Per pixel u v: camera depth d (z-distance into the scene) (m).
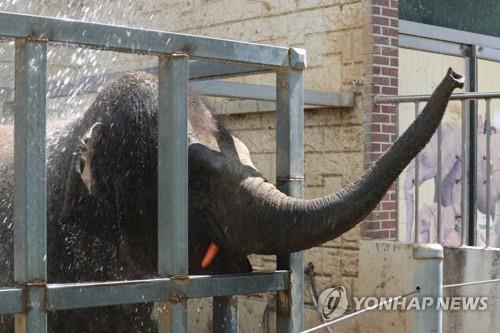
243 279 5.00
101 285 4.38
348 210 4.70
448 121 12.48
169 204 4.66
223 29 12.66
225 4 12.63
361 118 10.80
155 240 5.45
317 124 11.25
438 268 4.93
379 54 10.80
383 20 10.86
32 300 4.16
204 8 12.91
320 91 10.62
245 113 11.88
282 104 5.37
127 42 4.56
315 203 4.82
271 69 5.40
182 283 4.66
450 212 12.45
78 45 4.43
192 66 6.07
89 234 5.59
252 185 5.08
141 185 5.38
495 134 13.37
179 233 4.66
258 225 4.96
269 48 5.22
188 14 13.16
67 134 5.80
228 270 5.31
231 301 6.25
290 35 11.74
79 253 5.63
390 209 10.76
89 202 5.43
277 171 5.41
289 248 4.96
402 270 10.08
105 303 4.39
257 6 12.18
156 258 5.50
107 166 5.40
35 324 4.17
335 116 11.05
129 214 5.44
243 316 11.63
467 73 13.05
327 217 4.75
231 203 5.07
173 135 4.67
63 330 5.70
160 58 4.75
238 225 5.04
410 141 4.52
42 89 4.23
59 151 5.77
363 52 10.82
